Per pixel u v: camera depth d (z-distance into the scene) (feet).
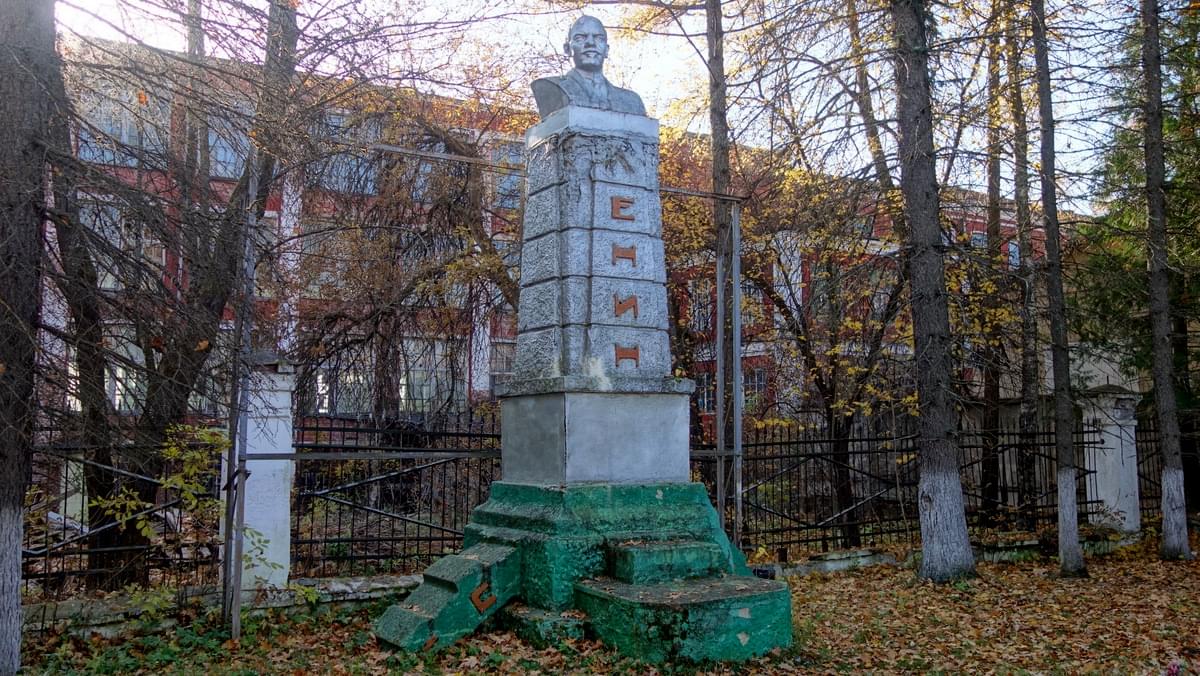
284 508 28.35
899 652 26.21
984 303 47.47
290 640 25.63
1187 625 30.68
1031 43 47.14
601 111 27.68
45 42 21.99
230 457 25.95
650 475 26.94
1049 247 42.47
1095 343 51.80
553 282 26.89
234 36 25.14
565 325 26.40
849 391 48.49
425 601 24.64
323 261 46.50
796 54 40.93
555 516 24.75
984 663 25.58
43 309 22.90
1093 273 47.67
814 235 45.88
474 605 24.21
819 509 50.31
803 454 40.70
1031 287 45.21
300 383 46.96
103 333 23.47
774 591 23.62
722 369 34.73
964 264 45.21
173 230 22.62
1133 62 45.14
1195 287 53.98
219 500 26.71
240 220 24.21
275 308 42.68
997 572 41.32
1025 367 49.24
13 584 21.43
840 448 47.98
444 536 35.04
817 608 32.22
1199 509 62.49
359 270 47.75
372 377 48.98
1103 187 47.50
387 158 44.47
